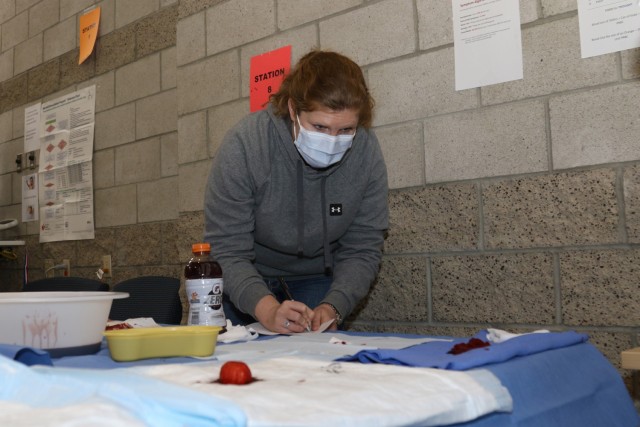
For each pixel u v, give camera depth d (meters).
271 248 1.75
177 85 2.75
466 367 0.74
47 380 0.59
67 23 3.54
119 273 3.17
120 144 3.18
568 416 0.79
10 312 0.87
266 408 0.53
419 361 0.79
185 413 0.50
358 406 0.57
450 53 1.91
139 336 0.86
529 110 1.75
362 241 1.73
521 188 1.76
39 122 3.71
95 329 0.95
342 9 2.17
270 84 2.38
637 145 1.56
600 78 1.62
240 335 1.21
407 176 2.00
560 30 1.69
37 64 3.75
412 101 1.99
